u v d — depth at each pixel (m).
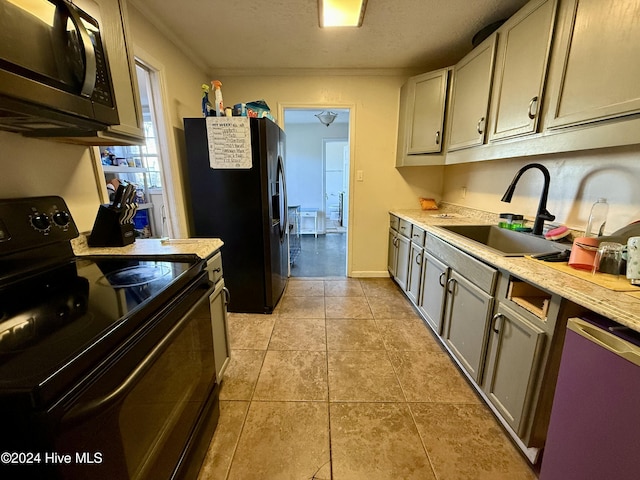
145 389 0.77
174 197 2.23
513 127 1.56
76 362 0.54
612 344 0.75
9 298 0.83
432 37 2.18
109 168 2.57
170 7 1.79
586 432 0.82
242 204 2.29
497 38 1.71
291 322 2.35
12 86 0.71
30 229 1.03
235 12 1.84
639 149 1.21
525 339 1.12
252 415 1.43
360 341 2.08
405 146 2.77
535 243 1.62
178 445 0.96
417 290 2.39
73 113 0.90
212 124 2.15
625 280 0.98
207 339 1.23
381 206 3.23
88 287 0.90
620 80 0.98
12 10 0.70
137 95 1.33
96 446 0.59
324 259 4.27
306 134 5.91
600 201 1.35
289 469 1.17
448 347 1.82
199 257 1.24
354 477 1.14
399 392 1.59
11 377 0.49
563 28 1.22
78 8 0.94
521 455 1.23
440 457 1.22
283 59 2.61
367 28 2.05
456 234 1.84
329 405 1.50
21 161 1.10
